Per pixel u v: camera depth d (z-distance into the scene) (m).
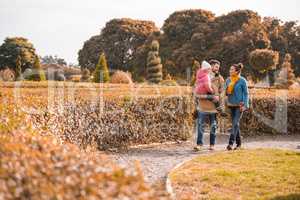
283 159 10.55
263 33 59.12
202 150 12.46
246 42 58.22
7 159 3.83
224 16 64.12
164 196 4.13
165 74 62.25
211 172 9.07
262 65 53.50
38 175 3.62
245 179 8.56
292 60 63.44
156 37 70.12
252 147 13.09
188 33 67.69
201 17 67.81
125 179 3.76
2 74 36.34
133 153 11.75
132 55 74.62
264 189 7.96
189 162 10.20
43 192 3.40
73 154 4.36
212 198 7.39
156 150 12.30
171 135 13.60
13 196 3.37
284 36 64.38
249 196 7.54
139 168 4.05
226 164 9.98
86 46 76.38
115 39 74.06
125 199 3.51
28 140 4.68
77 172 3.80
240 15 63.00
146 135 13.10
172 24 68.50
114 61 73.69
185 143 13.59
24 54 62.59
